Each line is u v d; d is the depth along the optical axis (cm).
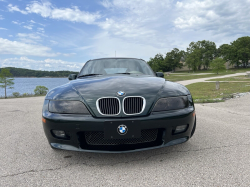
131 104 200
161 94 214
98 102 200
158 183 164
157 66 10575
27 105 767
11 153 243
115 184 165
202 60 10150
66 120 197
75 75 336
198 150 238
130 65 342
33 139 302
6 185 167
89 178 177
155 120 196
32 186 165
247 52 8644
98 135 205
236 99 687
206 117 431
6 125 402
